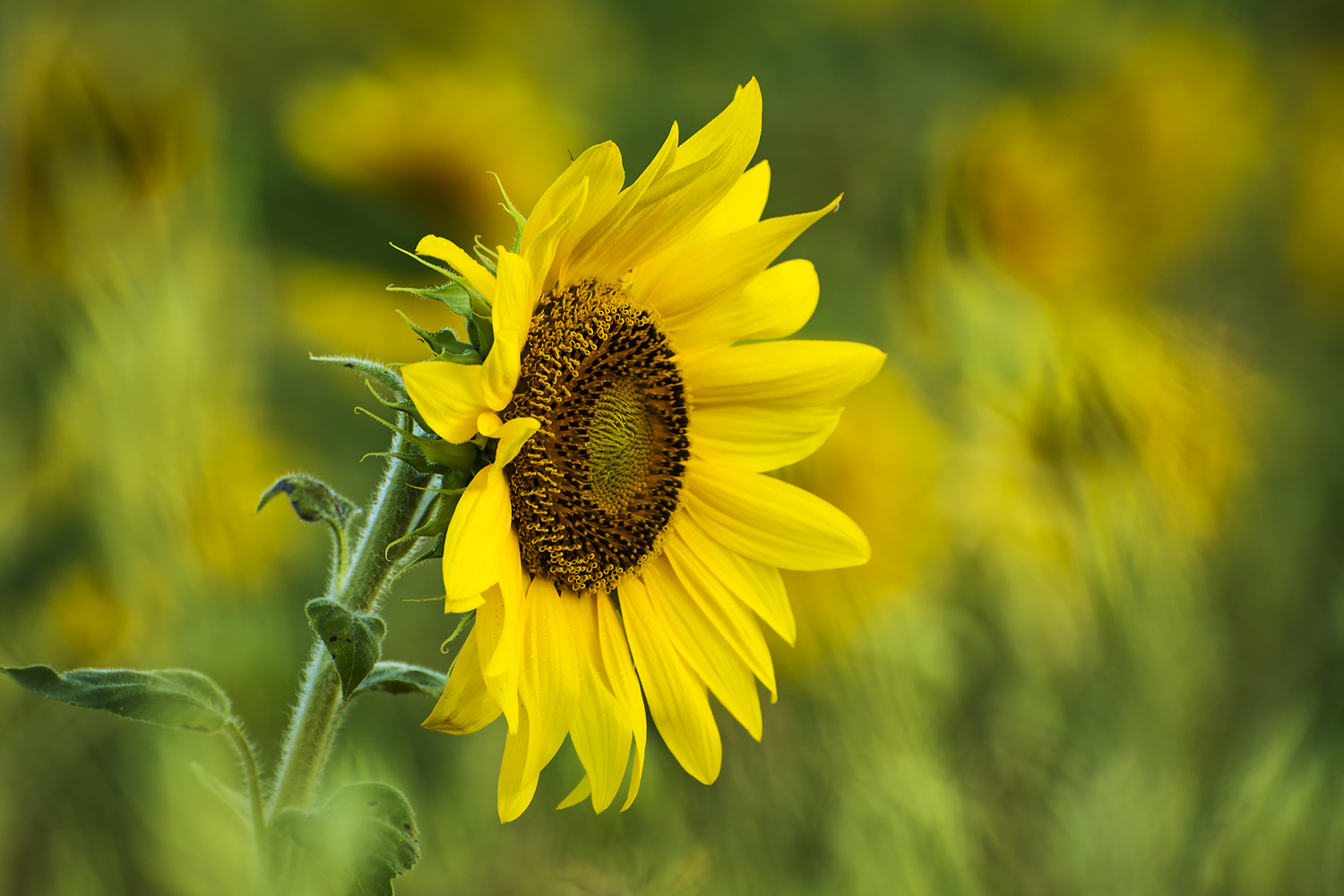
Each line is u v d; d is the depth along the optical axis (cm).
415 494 146
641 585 150
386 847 144
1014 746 166
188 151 177
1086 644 168
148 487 167
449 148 214
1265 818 164
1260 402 184
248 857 158
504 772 145
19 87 172
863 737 161
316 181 209
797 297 153
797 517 152
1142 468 169
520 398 148
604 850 157
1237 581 175
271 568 176
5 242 170
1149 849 164
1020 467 172
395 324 210
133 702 145
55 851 158
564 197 146
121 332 168
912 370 193
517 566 147
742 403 152
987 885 162
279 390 202
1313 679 169
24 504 169
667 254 151
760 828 159
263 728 166
